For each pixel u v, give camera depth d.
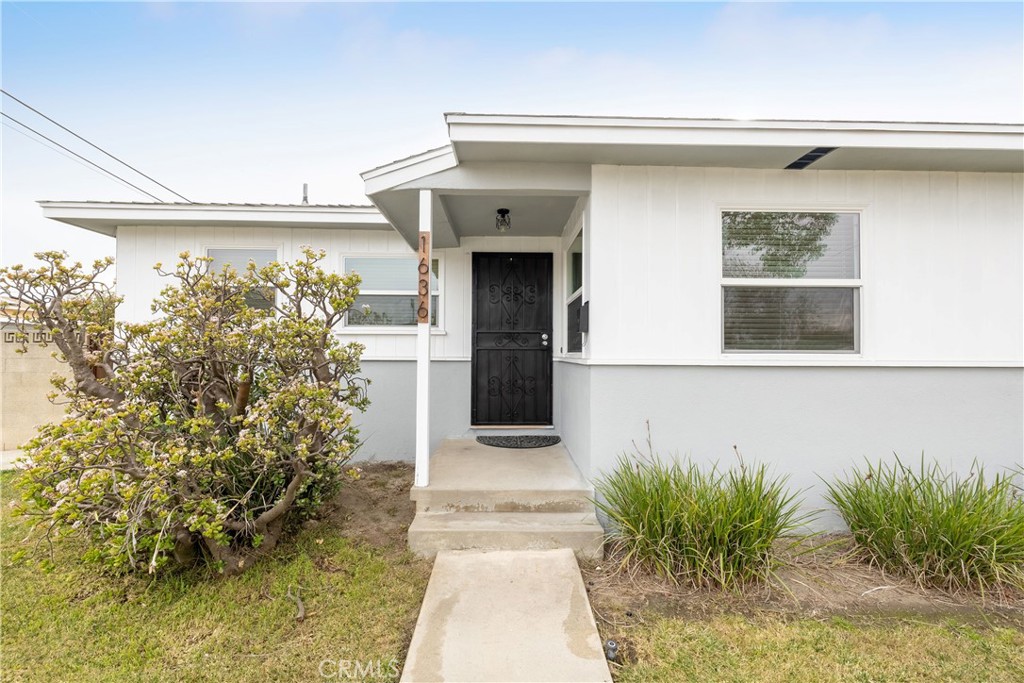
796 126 3.31
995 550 2.79
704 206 3.79
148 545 2.74
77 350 3.35
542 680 2.08
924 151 3.41
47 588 2.87
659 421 3.73
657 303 3.76
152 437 2.94
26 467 2.70
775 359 3.75
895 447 3.76
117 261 5.66
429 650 2.26
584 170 3.77
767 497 3.02
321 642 2.40
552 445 5.05
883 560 3.07
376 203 4.16
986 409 3.79
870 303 3.79
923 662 2.25
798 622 2.54
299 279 3.47
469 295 5.87
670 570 2.86
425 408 3.66
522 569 2.97
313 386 3.24
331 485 3.79
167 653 2.32
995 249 3.84
